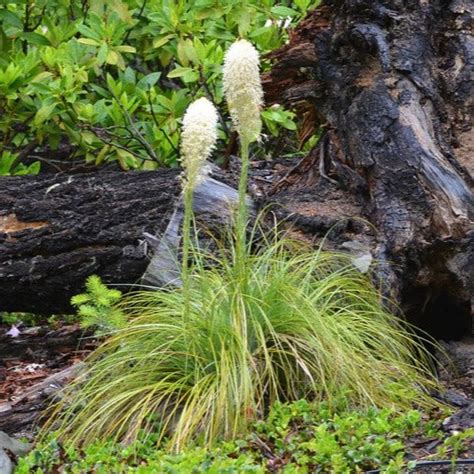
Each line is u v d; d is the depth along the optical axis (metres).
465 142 10.70
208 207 10.91
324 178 11.25
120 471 7.53
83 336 12.03
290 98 11.53
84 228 11.26
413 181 10.12
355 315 9.36
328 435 7.60
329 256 9.87
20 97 13.45
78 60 13.54
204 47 13.48
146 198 11.38
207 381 8.66
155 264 10.64
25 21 14.55
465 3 11.11
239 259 9.18
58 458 8.00
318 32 11.42
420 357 10.17
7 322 13.12
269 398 8.77
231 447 7.83
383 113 10.56
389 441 7.65
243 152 9.01
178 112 13.87
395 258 9.92
